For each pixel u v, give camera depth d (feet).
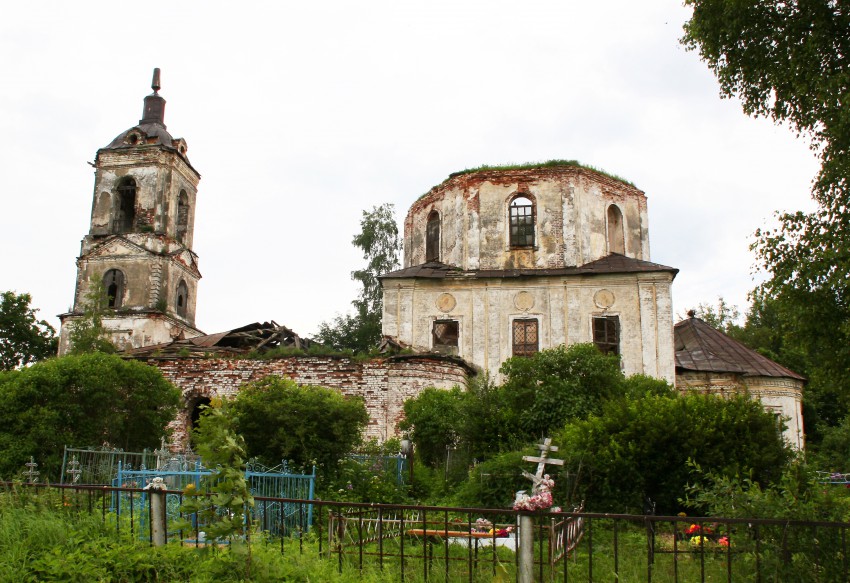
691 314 113.91
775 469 52.75
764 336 146.10
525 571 25.70
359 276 154.20
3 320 143.84
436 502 57.26
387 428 81.56
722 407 55.93
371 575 27.09
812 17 43.68
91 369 63.00
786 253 43.96
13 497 32.96
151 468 60.59
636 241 109.09
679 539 45.44
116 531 29.73
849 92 40.63
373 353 86.53
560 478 53.88
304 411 59.98
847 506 29.19
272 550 27.86
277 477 48.75
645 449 53.26
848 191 42.11
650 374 93.71
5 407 59.41
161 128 139.03
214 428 25.68
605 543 43.88
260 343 95.91
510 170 105.09
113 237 128.98
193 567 25.95
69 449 53.47
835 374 44.06
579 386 72.13
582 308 97.50
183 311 135.44
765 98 47.24
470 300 99.60
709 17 46.24
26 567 26.04
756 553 25.46
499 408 72.13
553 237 102.22
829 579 26.73
